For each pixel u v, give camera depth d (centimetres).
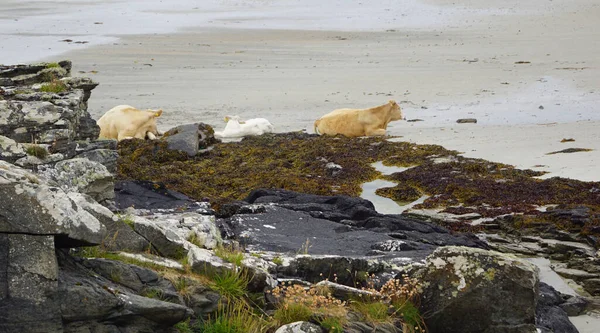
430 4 15350
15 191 1352
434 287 1830
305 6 15838
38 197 1364
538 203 3384
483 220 3247
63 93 2814
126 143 4659
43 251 1355
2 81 3023
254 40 10925
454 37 11188
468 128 5316
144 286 1555
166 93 6825
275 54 9456
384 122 5369
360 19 13750
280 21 13575
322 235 2522
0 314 1321
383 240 2477
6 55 9100
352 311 1762
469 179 3775
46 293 1348
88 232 1427
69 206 1411
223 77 7731
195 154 4534
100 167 2289
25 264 1343
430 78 7650
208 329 1539
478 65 8488
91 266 1524
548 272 2761
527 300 1792
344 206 3008
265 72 8069
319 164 4228
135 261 1628
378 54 9481
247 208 2773
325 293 1803
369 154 4456
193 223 2127
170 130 4809
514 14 13762
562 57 9031
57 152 2428
